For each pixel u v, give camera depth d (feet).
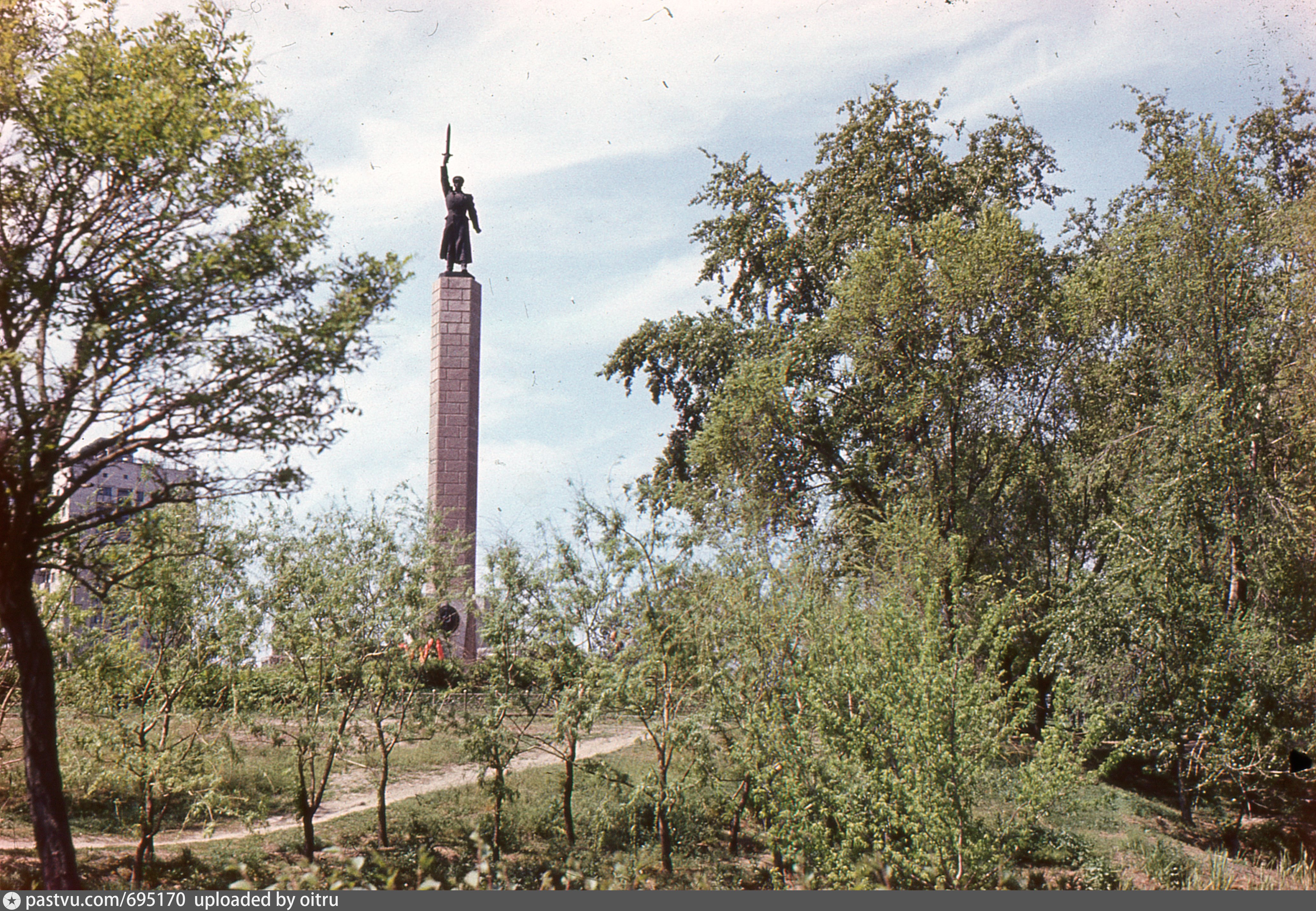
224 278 35.42
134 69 35.55
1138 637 75.36
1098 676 80.23
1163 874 56.29
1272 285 90.53
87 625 50.29
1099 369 99.71
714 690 54.80
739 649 56.13
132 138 33.68
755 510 63.36
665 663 57.88
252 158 38.01
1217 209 90.68
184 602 50.75
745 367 105.81
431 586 63.36
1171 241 92.48
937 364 98.43
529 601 60.49
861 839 43.11
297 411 35.65
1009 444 99.60
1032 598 86.94
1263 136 114.62
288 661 57.62
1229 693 72.59
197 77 37.68
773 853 54.03
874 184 114.93
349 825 60.44
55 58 36.37
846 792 44.96
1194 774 78.28
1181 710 73.26
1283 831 74.23
